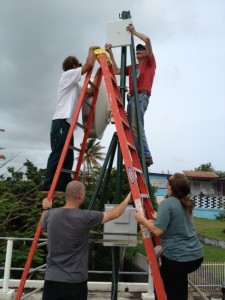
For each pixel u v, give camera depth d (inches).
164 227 123.3
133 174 127.0
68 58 167.0
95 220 120.4
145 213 139.9
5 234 478.9
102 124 174.7
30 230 506.9
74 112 153.3
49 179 157.8
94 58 151.2
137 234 147.0
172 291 126.7
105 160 168.9
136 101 164.7
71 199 123.9
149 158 170.6
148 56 179.9
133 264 751.7
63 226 118.3
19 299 133.2
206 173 2411.4
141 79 179.8
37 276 439.8
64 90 159.3
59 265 116.8
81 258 118.6
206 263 611.2
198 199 2142.0
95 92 168.1
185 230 127.0
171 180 133.3
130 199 128.3
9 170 620.1
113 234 147.6
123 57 176.4
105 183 180.7
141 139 160.6
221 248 1029.2
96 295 238.2
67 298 114.3
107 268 666.8
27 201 535.2
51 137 161.2
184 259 124.7
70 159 163.2
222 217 1936.5
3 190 550.0
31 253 135.4
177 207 127.2
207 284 570.3
